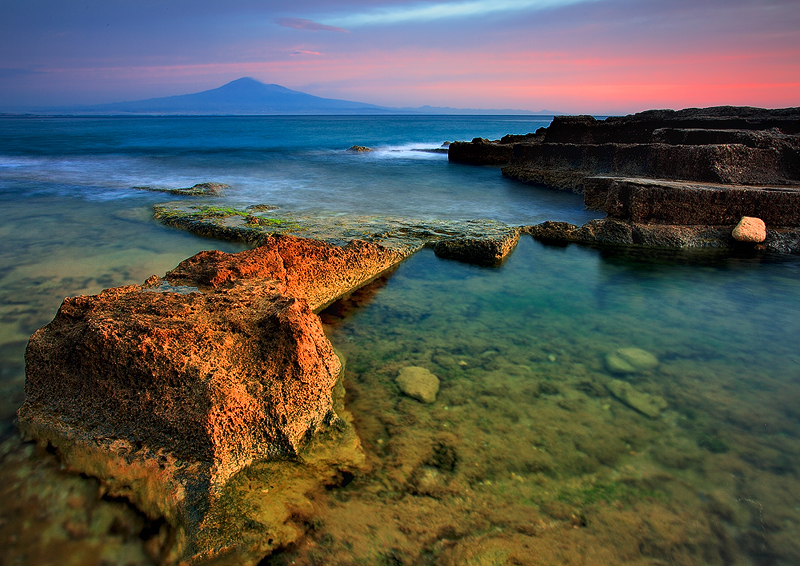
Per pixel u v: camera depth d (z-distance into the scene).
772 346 4.89
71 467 2.95
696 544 2.51
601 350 4.74
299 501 2.73
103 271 6.87
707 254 8.48
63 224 9.79
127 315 3.36
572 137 18.09
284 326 3.34
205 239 8.84
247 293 3.90
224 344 3.25
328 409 3.44
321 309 5.68
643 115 15.66
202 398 2.90
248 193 14.66
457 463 3.07
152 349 3.04
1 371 4.07
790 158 10.30
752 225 8.61
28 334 4.82
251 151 33.09
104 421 3.08
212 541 2.43
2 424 3.34
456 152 26.33
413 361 4.43
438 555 2.42
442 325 5.28
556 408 3.71
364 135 59.00
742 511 2.73
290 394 3.20
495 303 6.00
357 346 4.73
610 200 10.27
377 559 2.39
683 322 5.51
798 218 8.83
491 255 7.74
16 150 30.95
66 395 3.24
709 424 3.55
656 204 9.40
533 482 2.92
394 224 9.55
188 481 2.72
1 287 6.14
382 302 5.96
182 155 28.88
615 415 3.64
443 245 8.05
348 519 2.62
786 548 2.49
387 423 3.47
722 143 11.34
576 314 5.69
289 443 3.04
